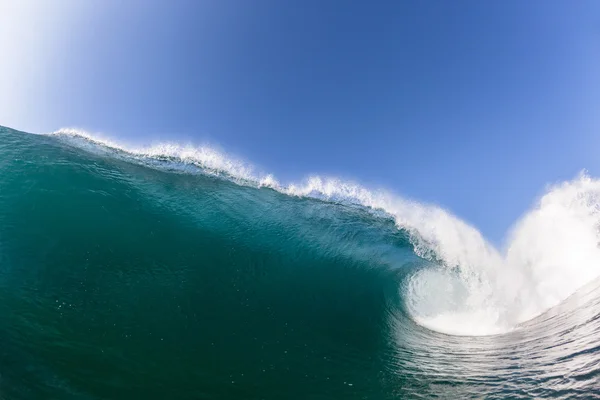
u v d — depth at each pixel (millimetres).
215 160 16172
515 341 7547
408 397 5480
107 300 7301
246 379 5809
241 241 11547
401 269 12281
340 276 11164
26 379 4969
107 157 14375
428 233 14359
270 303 8688
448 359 6996
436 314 10094
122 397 5008
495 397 5117
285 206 14859
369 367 6617
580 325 7102
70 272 7887
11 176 10453
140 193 12164
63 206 9977
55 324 6316
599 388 4598
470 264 12539
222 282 9000
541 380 5266
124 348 6086
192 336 6770
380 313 9500
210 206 13133
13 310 6418
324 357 6844
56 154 12398
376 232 14359
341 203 16047
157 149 16031
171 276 8688
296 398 5461
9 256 7832
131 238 9766
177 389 5352
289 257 11445
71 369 5367
